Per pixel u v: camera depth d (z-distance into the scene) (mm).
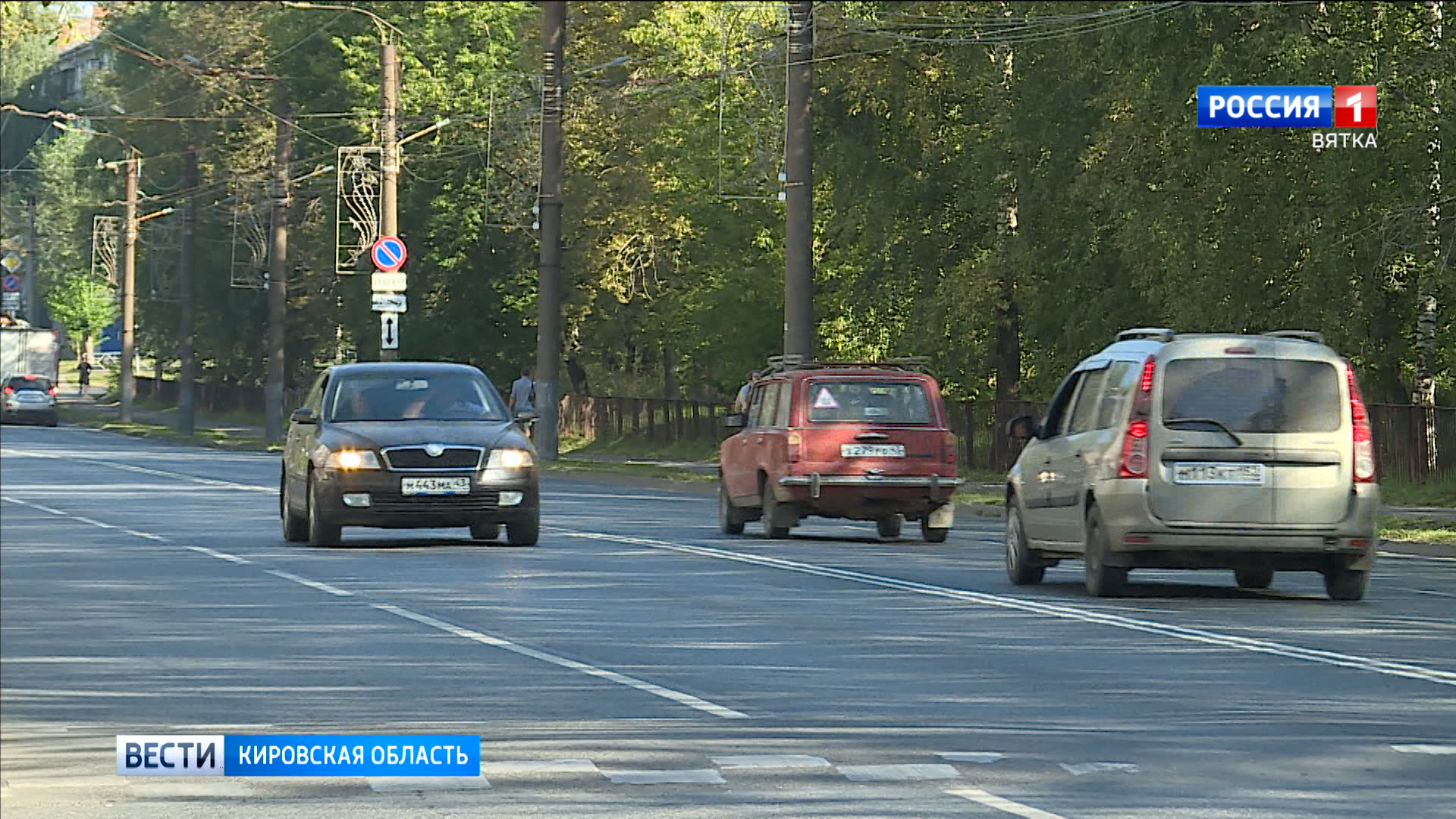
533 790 33969
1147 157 139250
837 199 184750
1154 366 66875
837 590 70188
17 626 58781
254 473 166875
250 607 64188
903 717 42000
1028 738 39281
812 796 33438
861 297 189125
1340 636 56438
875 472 97375
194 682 47094
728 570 78188
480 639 55719
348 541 94688
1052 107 163125
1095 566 67938
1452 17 125500
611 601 66188
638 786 34312
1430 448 140625
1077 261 162500
